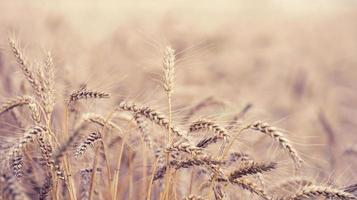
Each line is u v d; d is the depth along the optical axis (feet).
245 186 13.38
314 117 32.19
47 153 13.32
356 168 24.17
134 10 78.38
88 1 81.25
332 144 26.05
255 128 13.43
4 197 11.76
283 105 38.91
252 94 37.60
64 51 27.09
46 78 13.61
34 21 40.60
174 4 87.35
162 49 15.89
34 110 13.48
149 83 23.38
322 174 20.89
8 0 58.70
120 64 31.19
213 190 14.16
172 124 13.65
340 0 165.48
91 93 13.89
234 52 54.24
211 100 21.86
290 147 13.05
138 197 17.20
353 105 46.29
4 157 12.84
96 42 38.29
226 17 90.33
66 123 14.24
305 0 147.95
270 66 51.80
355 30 105.50
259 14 104.99
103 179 16.56
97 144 14.12
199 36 43.11
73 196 14.15
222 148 14.49
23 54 14.79
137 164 17.30
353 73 61.72
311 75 44.29
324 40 87.35
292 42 79.66
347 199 12.81
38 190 14.62
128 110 13.89
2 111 13.61
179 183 15.93
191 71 30.25
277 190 15.51
